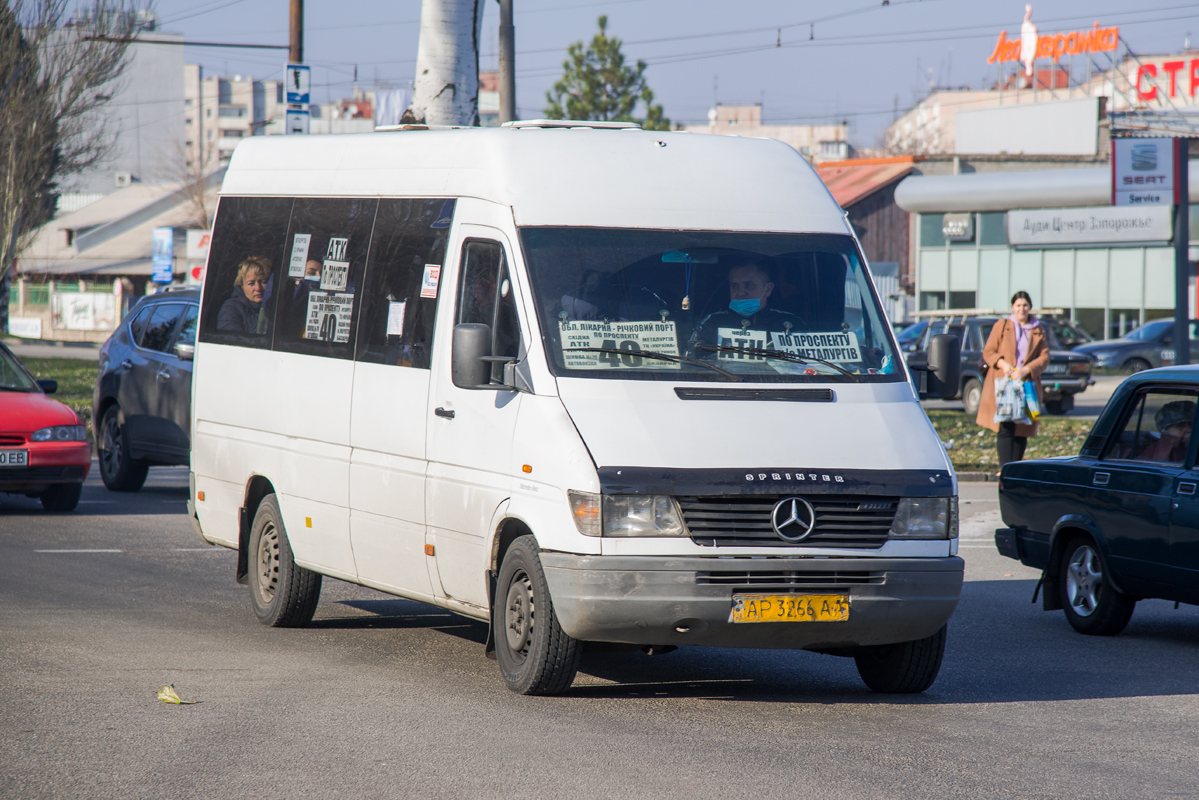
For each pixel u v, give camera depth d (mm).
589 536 13234
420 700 14109
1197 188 94625
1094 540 19141
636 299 14602
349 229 17438
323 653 16672
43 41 60906
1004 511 20984
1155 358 77875
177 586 21328
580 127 16562
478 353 14172
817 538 13570
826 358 14781
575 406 13781
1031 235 101688
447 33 35688
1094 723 13766
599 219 15023
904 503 13859
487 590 14688
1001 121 127188
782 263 15258
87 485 34312
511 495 14070
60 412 28953
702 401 13984
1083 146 121062
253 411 18906
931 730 13344
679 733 12945
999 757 12297
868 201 113500
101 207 169250
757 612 13398
